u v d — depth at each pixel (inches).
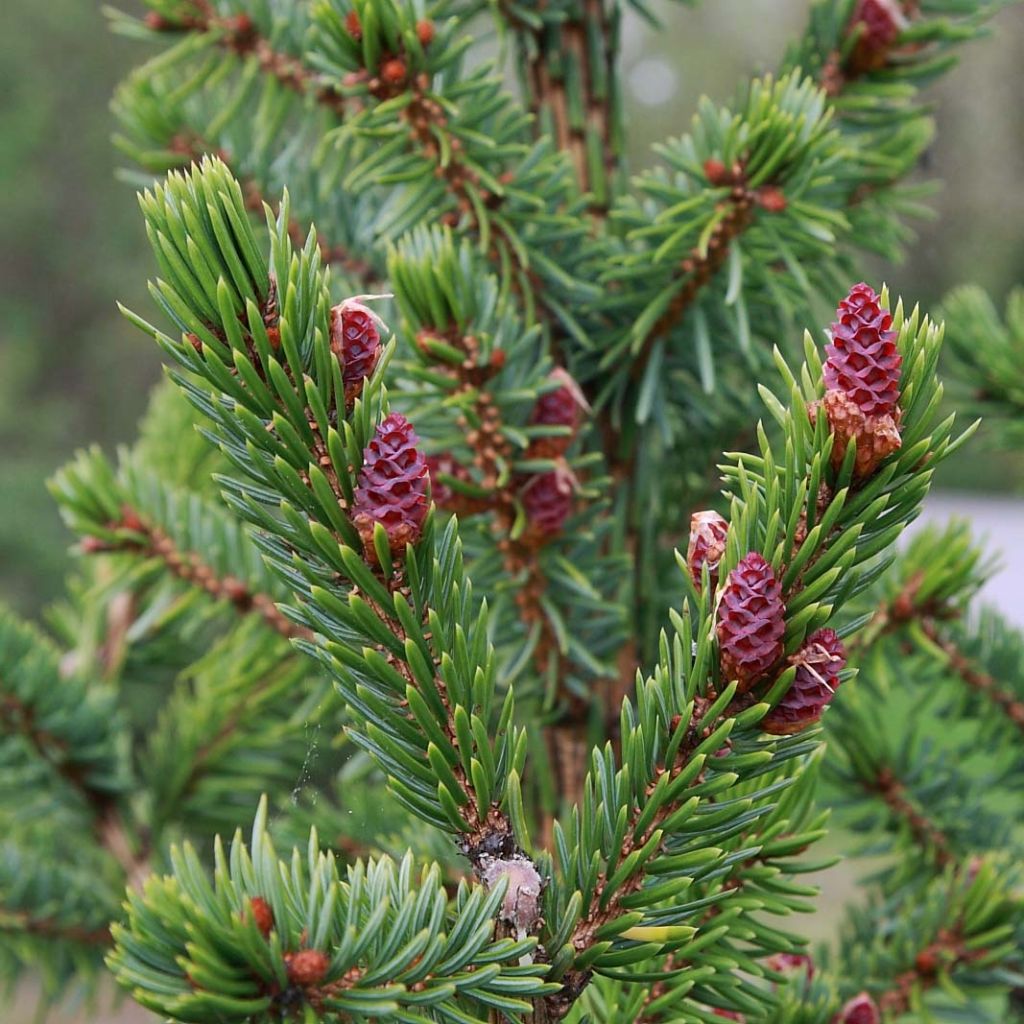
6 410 239.0
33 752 35.4
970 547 27.8
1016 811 30.8
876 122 29.3
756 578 20.3
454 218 27.2
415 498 20.6
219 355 20.5
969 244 247.9
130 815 37.8
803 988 24.3
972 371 35.6
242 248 20.3
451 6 28.0
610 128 29.0
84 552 32.4
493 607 27.0
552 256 27.5
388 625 20.9
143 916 20.1
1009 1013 29.2
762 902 22.6
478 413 25.6
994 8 29.4
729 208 25.8
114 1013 34.9
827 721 29.3
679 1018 22.4
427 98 25.8
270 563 20.9
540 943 20.8
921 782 29.6
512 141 27.8
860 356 20.2
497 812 20.9
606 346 28.0
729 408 30.5
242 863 20.4
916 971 26.2
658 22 29.5
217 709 37.0
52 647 36.9
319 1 25.4
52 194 260.7
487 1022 20.8
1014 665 29.6
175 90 31.1
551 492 26.1
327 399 20.5
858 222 29.9
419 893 20.6
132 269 262.2
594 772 21.2
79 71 264.4
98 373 260.2
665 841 21.0
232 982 19.8
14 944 33.9
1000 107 245.3
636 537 28.9
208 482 39.4
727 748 20.9
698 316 26.9
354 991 20.1
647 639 28.7
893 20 28.2
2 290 257.6
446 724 20.9
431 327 25.5
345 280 28.9
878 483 20.4
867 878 30.0
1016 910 26.0
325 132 30.1
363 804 30.4
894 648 28.8
